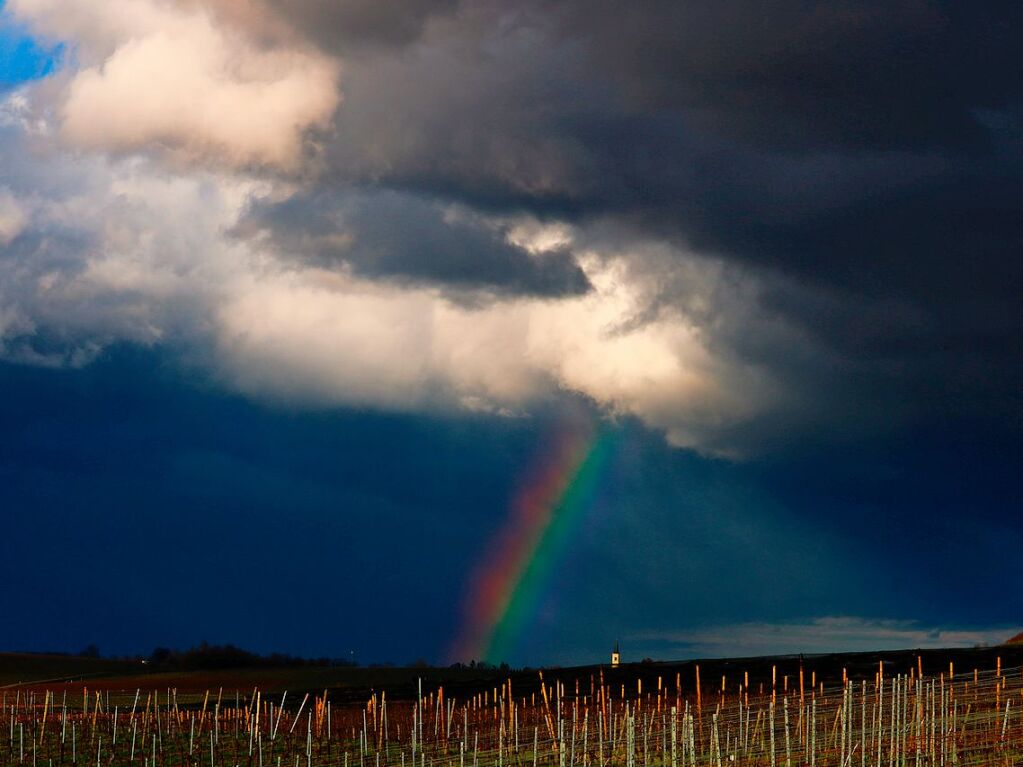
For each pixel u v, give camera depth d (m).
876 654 81.06
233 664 117.69
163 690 104.19
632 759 43.16
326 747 55.97
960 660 74.81
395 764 50.22
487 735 57.50
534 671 94.81
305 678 107.94
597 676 86.38
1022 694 52.91
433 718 69.06
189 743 55.31
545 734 56.28
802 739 46.31
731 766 42.00
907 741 43.47
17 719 63.72
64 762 51.06
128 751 54.12
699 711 54.53
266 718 68.25
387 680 99.44
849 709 44.16
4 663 125.25
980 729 45.22
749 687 73.50
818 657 84.12
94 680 115.81
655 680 81.69
